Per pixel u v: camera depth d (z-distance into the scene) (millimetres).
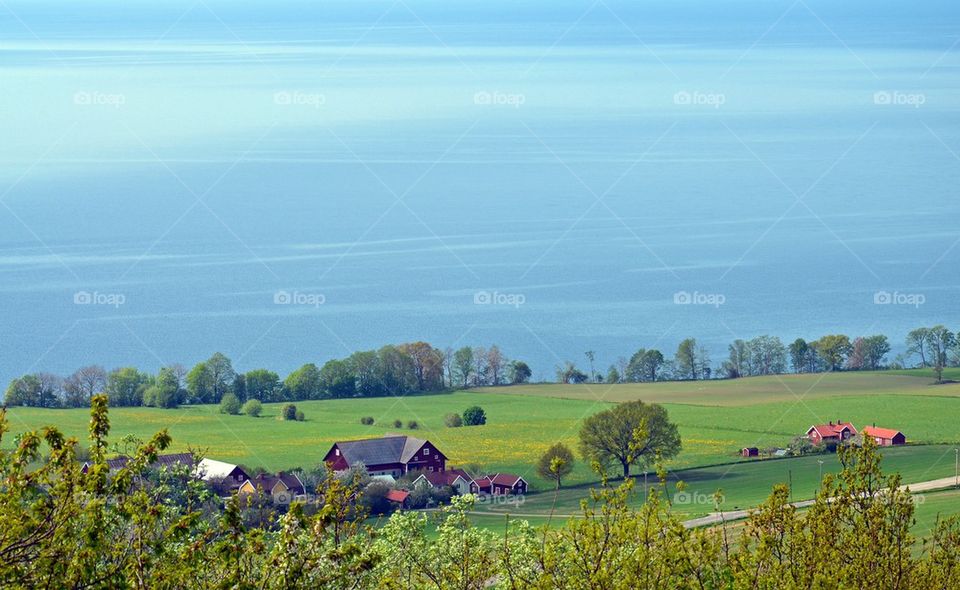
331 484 16203
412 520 21953
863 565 16734
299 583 13664
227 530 13930
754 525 16938
